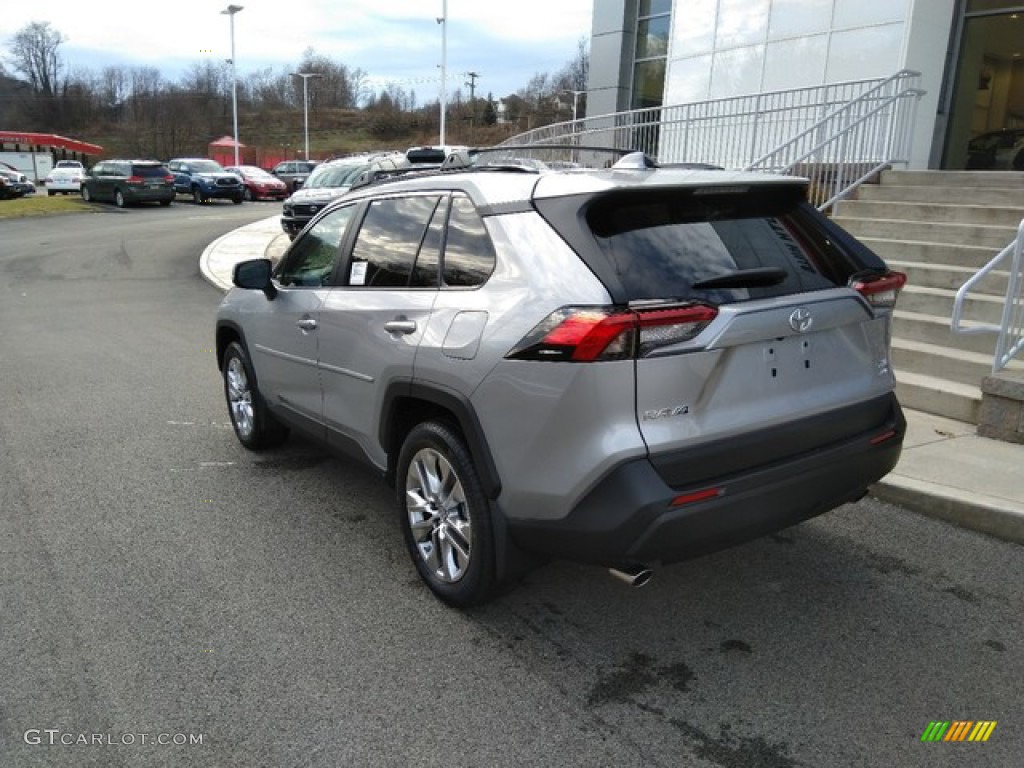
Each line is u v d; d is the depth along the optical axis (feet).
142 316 37.58
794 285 10.48
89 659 10.34
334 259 14.29
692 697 9.61
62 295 43.96
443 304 11.16
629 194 9.93
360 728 9.07
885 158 32.71
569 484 9.40
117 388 24.23
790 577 12.54
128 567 12.87
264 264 15.38
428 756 8.62
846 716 9.27
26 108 328.08
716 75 47.11
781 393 10.04
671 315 9.02
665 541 9.09
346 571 12.77
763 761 8.54
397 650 10.58
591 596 12.00
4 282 48.49
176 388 24.26
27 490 16.08
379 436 12.63
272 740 8.87
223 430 20.17
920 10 36.81
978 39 37.83
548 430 9.51
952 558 13.15
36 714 9.28
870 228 27.94
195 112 323.78
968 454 16.61
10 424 20.53
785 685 9.84
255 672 10.09
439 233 11.78
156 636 10.89
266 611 11.55
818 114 36.24
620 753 8.66
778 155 37.93
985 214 26.27
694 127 43.65
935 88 38.17
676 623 11.25
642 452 9.06
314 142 325.42
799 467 10.05
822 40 40.83
